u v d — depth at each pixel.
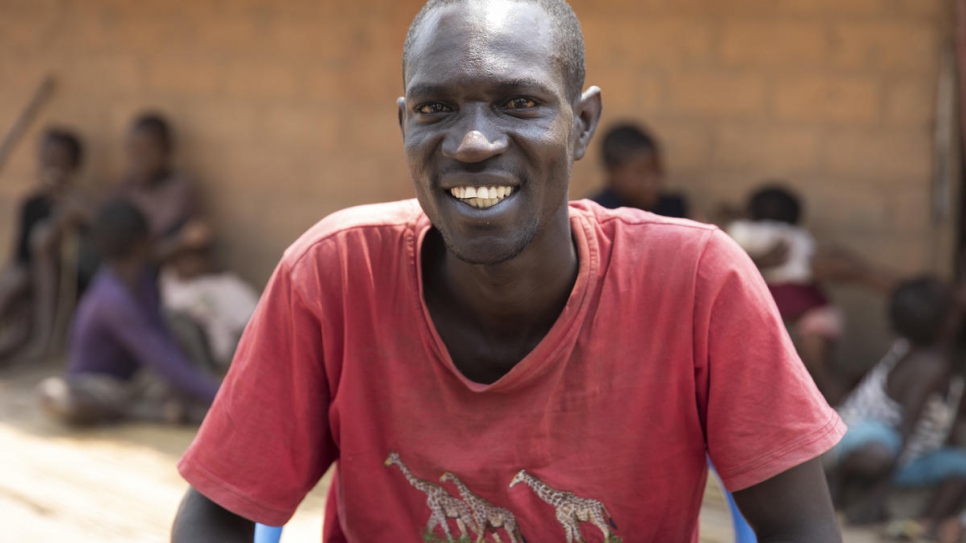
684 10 5.00
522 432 1.60
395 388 1.64
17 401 5.14
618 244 1.61
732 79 4.99
